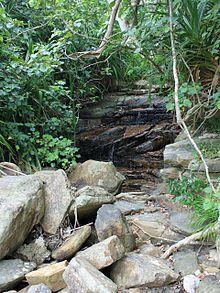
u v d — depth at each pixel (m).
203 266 1.65
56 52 2.78
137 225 2.04
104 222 1.81
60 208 1.96
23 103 2.69
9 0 3.22
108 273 1.65
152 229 1.99
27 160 2.65
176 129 3.63
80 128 3.91
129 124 4.07
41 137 2.99
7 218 1.62
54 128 2.94
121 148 3.78
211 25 2.30
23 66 2.59
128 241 1.81
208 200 1.55
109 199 2.19
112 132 3.89
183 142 2.66
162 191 2.56
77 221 2.00
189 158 2.39
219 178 2.02
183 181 2.27
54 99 3.10
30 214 1.79
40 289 1.47
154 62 2.60
